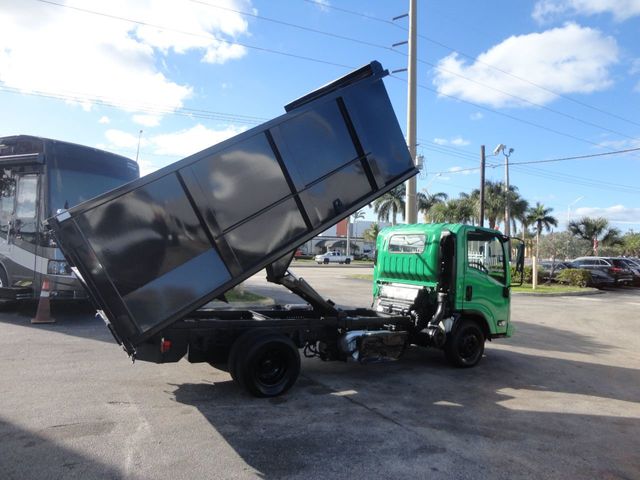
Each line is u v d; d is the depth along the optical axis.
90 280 4.64
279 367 5.84
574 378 7.45
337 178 5.98
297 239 5.64
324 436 4.59
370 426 4.92
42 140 10.04
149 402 5.31
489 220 46.78
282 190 5.59
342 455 4.18
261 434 4.56
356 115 6.21
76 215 4.62
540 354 9.21
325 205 5.86
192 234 5.07
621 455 4.48
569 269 27.03
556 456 4.39
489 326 7.91
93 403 5.18
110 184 11.06
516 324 12.95
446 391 6.34
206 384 6.09
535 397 6.28
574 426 5.23
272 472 3.81
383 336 6.84
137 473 3.68
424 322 7.52
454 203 45.41
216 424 4.76
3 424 4.50
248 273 5.30
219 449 4.18
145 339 4.80
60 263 9.66
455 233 7.45
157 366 6.79
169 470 3.75
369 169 6.23
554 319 14.26
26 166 10.16
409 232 8.09
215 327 5.72
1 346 7.52
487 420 5.29
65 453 3.95
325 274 31.84
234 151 5.34
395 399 5.89
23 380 5.86
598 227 62.25
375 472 3.89
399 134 6.55
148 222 4.88
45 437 4.25
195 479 3.63
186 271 5.01
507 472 4.01
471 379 7.03
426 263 7.66
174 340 5.52
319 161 5.87
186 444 4.25
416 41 18.22
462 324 7.60
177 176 5.04
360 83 6.32
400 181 6.46
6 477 3.51
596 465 4.23
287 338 5.90
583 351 9.74
